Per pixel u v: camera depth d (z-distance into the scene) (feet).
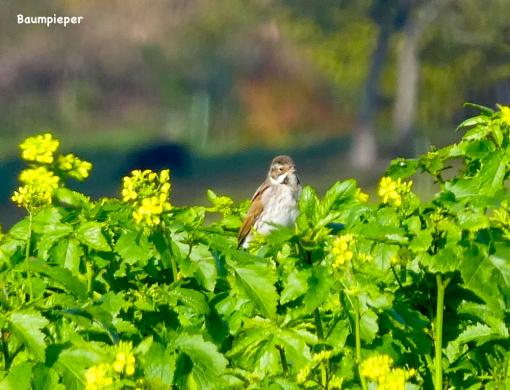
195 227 33.30
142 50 358.23
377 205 35.27
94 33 359.87
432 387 34.81
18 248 33.50
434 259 33.01
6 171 308.40
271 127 343.05
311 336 32.22
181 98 353.92
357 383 32.45
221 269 32.45
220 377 31.53
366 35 336.90
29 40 358.02
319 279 31.53
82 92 358.02
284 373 32.22
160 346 31.04
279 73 349.41
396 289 35.32
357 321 31.94
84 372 29.78
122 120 354.13
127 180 33.83
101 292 35.01
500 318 34.40
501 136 35.42
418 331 33.83
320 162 323.57
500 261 33.12
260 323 32.73
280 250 34.37
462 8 331.16
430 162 36.55
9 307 30.71
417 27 334.24
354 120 339.16
